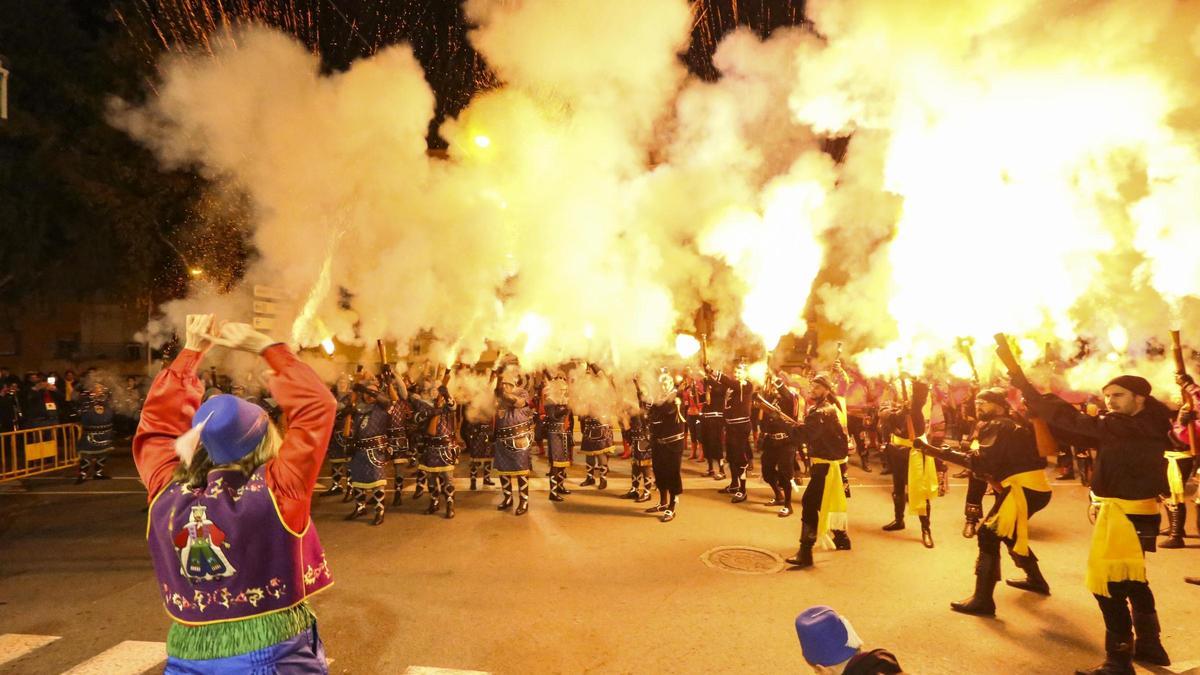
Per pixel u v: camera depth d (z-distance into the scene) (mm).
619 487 11203
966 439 10461
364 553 7578
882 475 12234
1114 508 4746
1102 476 4828
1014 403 11750
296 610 2471
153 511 2412
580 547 7750
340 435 10617
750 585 6500
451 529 8586
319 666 2543
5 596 6488
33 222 16453
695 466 13281
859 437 13117
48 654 5258
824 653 2426
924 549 7629
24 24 15773
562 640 5328
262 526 2334
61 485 11859
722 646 5207
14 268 17031
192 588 2334
